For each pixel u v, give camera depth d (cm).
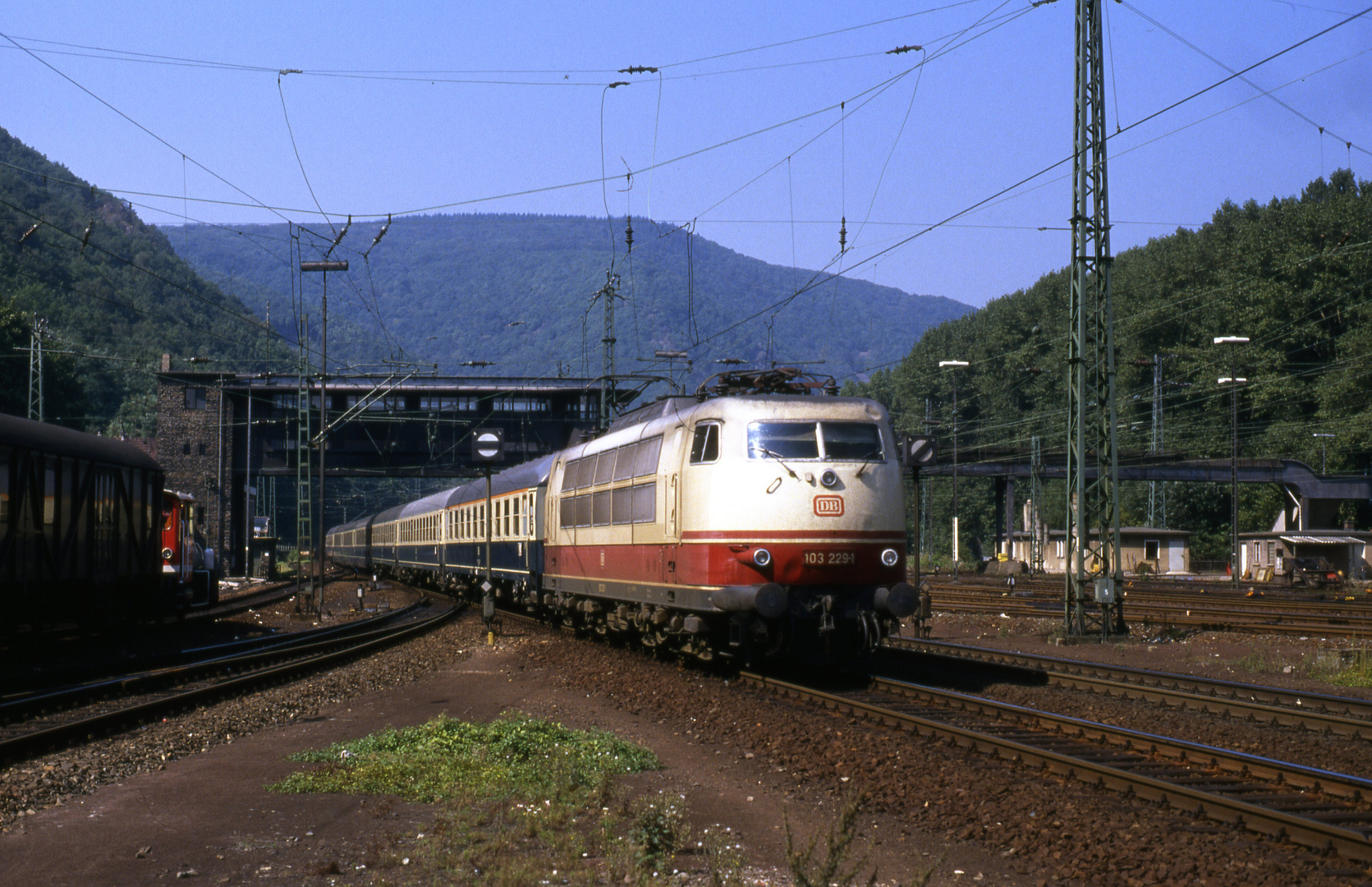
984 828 807
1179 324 8312
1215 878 681
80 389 9169
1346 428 6894
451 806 898
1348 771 1000
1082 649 2172
